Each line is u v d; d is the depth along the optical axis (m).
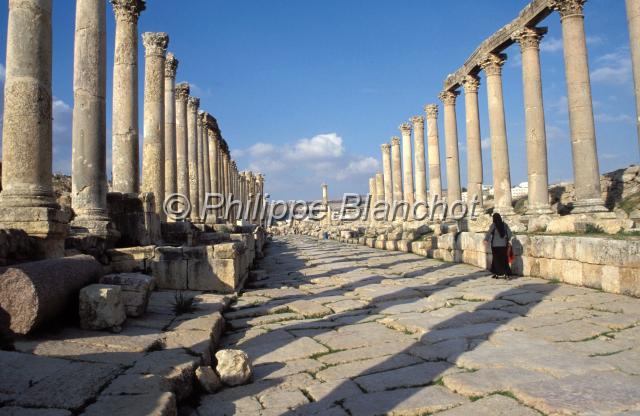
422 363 5.69
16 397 3.98
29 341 5.48
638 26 14.62
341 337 7.04
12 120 8.24
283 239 53.50
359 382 5.09
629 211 21.91
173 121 20.17
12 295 5.52
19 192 8.12
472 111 27.28
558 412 4.11
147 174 16.42
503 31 22.75
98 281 7.26
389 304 9.71
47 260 6.50
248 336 7.38
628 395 4.43
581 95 17.73
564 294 9.85
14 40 8.32
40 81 8.45
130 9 14.23
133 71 14.22
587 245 10.57
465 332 7.02
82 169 10.75
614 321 7.34
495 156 24.00
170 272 10.67
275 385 5.15
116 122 13.98
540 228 17.41
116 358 5.18
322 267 17.70
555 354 5.78
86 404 3.93
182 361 5.16
